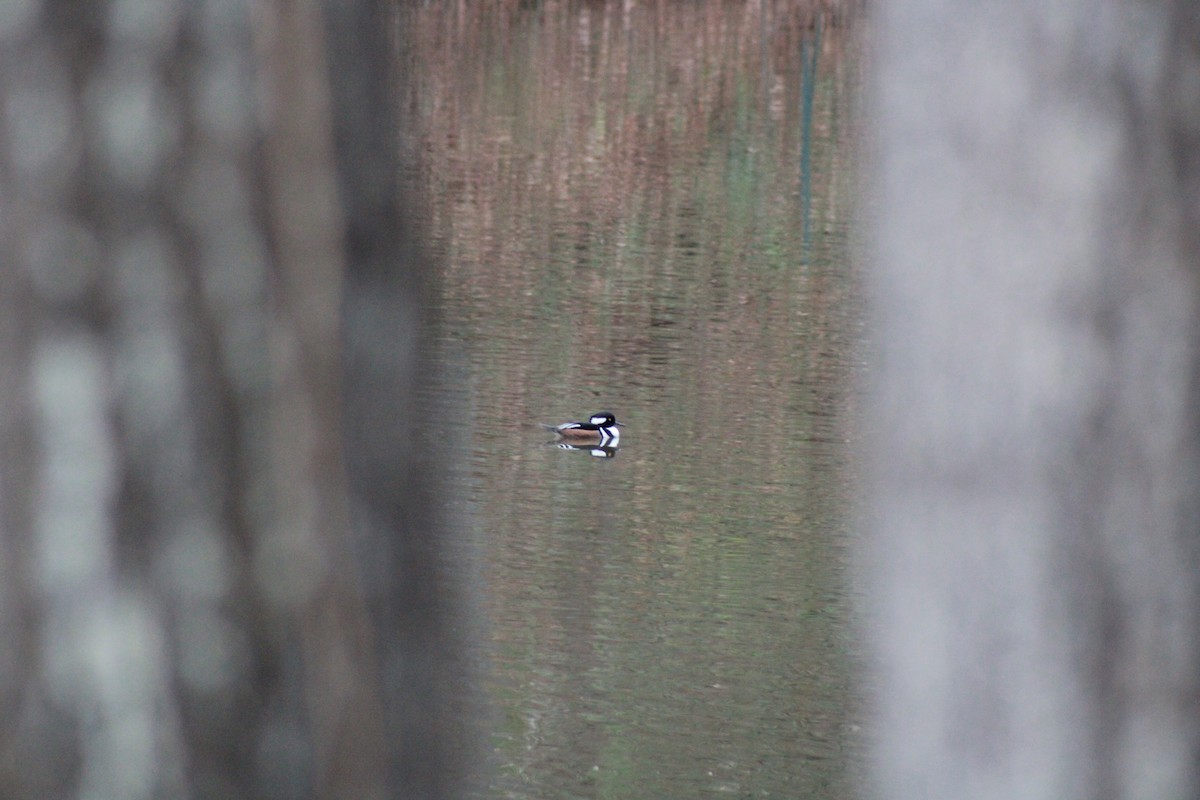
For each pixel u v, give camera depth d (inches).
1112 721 278.5
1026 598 279.4
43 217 212.1
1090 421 276.8
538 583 1274.6
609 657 1138.0
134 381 213.3
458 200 2694.4
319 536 217.6
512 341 1987.0
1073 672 278.4
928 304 286.0
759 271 2358.5
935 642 287.0
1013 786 281.6
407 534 224.5
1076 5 273.7
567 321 2081.7
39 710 215.3
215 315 214.7
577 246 2469.2
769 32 3855.8
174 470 213.8
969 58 280.2
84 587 213.8
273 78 216.4
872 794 305.3
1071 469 277.4
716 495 1496.1
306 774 217.3
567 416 1708.9
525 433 1658.5
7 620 215.5
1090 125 274.8
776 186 2844.5
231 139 214.7
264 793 216.1
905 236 288.7
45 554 214.2
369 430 220.8
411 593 224.8
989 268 280.5
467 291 2207.2
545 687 1093.1
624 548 1354.6
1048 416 277.4
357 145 221.0
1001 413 280.4
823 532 1403.8
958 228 282.4
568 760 977.5
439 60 3548.2
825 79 3555.6
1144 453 276.1
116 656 214.2
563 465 1561.3
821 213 2689.5
